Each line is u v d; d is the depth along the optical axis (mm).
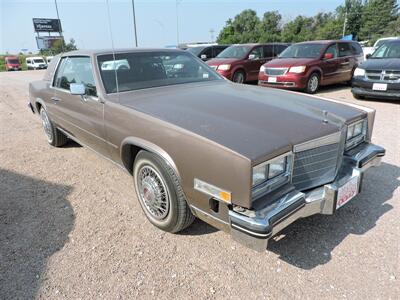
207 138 2021
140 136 2549
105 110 2982
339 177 2463
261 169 1902
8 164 4383
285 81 8930
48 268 2316
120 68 3312
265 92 3184
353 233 2604
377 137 4902
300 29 60656
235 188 1887
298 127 2250
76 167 4195
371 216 2826
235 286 2104
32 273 2277
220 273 2223
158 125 2359
